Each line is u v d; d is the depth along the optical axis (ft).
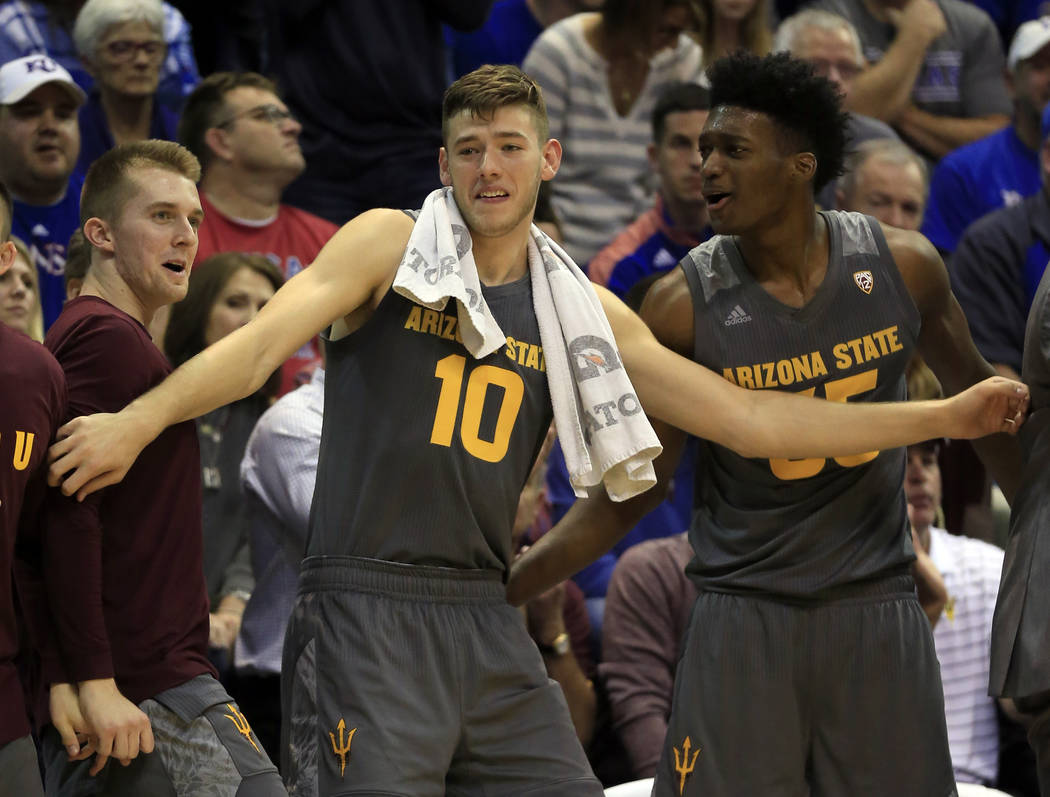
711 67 38.09
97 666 30.81
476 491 34.30
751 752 37.29
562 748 34.50
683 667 38.45
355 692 32.99
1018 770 51.98
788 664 37.42
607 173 66.59
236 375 32.42
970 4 77.97
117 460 30.66
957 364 39.99
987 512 57.31
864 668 37.45
